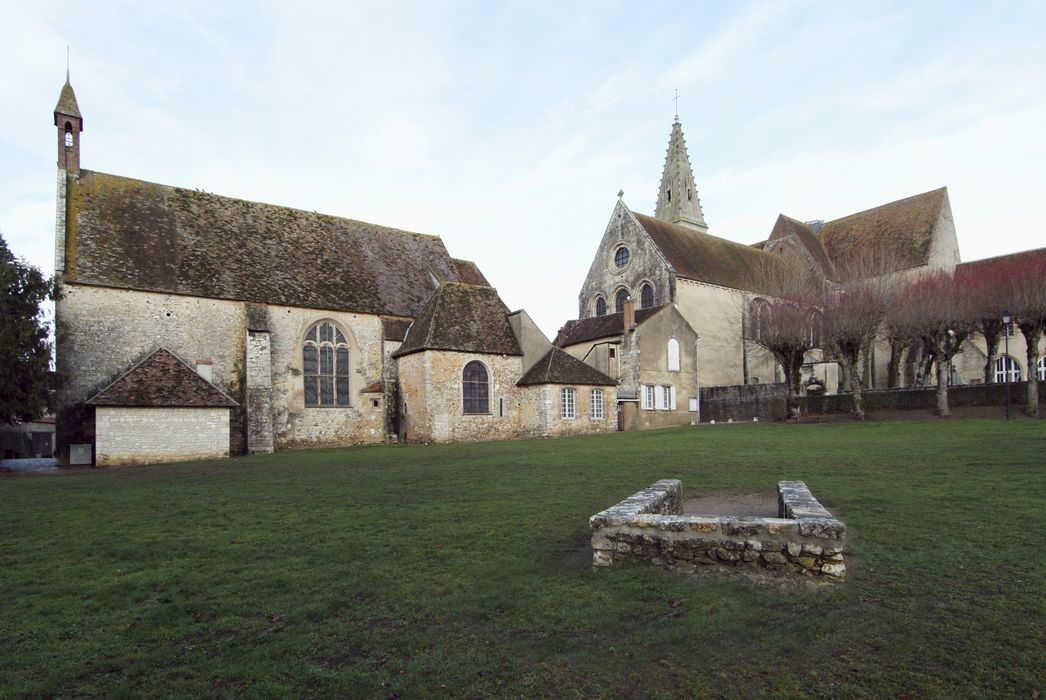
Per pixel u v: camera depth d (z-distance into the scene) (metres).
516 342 33.31
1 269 22.44
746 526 6.79
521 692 4.61
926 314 29.42
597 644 5.35
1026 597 5.92
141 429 23.94
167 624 6.01
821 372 43.12
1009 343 41.47
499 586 6.80
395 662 5.09
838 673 4.73
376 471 17.22
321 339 30.97
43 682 4.88
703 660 5.00
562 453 20.22
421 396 30.27
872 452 16.73
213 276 28.45
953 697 4.36
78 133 27.83
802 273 42.69
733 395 39.41
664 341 37.56
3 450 33.16
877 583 6.42
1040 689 4.40
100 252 26.16
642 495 8.67
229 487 14.84
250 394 27.36
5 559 8.41
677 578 6.72
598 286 47.19
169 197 29.97
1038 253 40.66
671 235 45.00
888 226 48.19
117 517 11.21
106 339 25.58
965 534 8.03
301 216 34.44
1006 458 14.24
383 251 36.44
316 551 8.40
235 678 4.91
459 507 11.12
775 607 5.90
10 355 21.83
